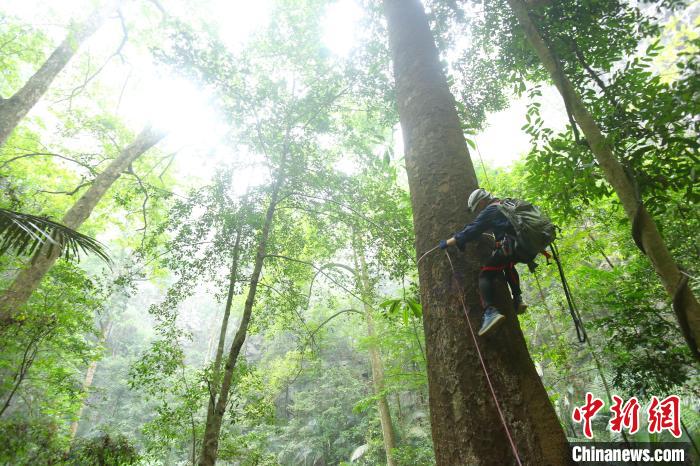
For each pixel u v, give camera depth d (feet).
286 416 67.15
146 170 41.81
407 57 10.87
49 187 39.11
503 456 5.57
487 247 7.85
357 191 20.85
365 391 59.67
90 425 66.95
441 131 9.15
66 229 12.40
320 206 21.74
